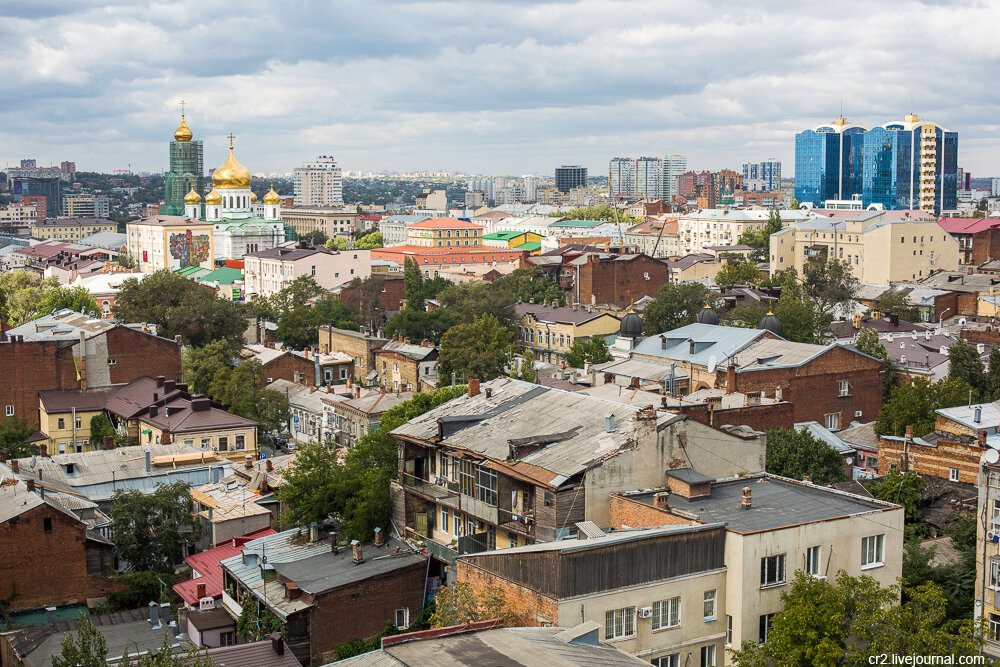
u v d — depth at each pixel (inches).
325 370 7066.9
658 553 2411.4
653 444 2898.6
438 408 3602.4
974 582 2947.8
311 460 3543.3
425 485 3344.0
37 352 5831.7
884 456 4020.7
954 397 4918.8
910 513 3533.5
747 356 5310.0
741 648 2406.5
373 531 3356.3
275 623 2967.5
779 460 3828.7
